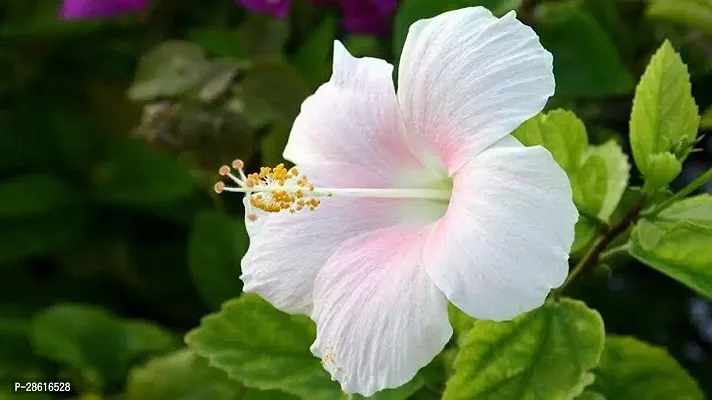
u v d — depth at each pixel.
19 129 0.72
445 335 0.44
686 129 0.49
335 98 0.49
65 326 0.64
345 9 0.64
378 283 0.45
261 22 0.63
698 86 0.64
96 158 0.72
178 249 0.71
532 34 0.44
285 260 0.47
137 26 0.71
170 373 0.56
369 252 0.46
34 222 0.69
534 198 0.43
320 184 0.48
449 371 0.50
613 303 0.64
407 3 0.54
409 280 0.45
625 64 0.63
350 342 0.45
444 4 0.54
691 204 0.48
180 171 0.69
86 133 0.72
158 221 0.72
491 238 0.43
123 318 0.70
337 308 0.46
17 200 0.69
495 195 0.43
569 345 0.47
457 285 0.43
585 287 0.60
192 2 0.69
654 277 0.66
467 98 0.45
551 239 0.42
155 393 0.56
